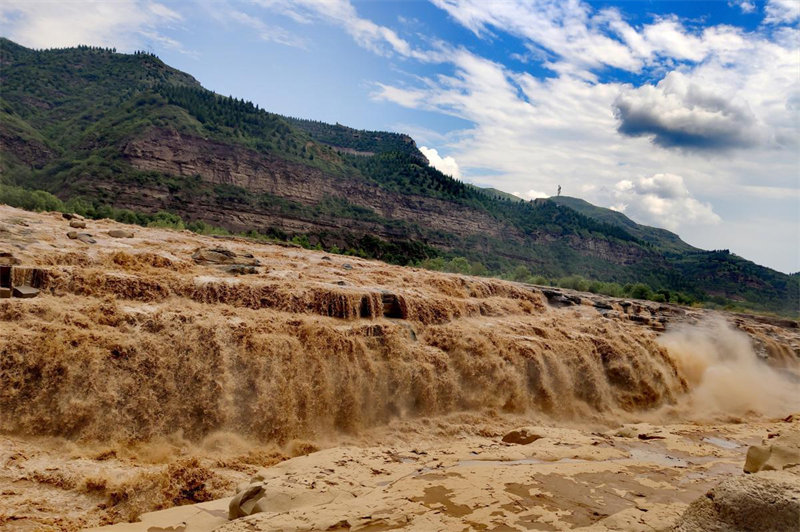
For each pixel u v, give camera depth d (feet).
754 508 24.64
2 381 49.21
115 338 56.75
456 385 80.33
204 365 59.88
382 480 43.65
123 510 38.55
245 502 37.14
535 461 50.98
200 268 85.20
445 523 33.53
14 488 39.81
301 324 70.13
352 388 69.92
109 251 81.35
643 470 48.44
